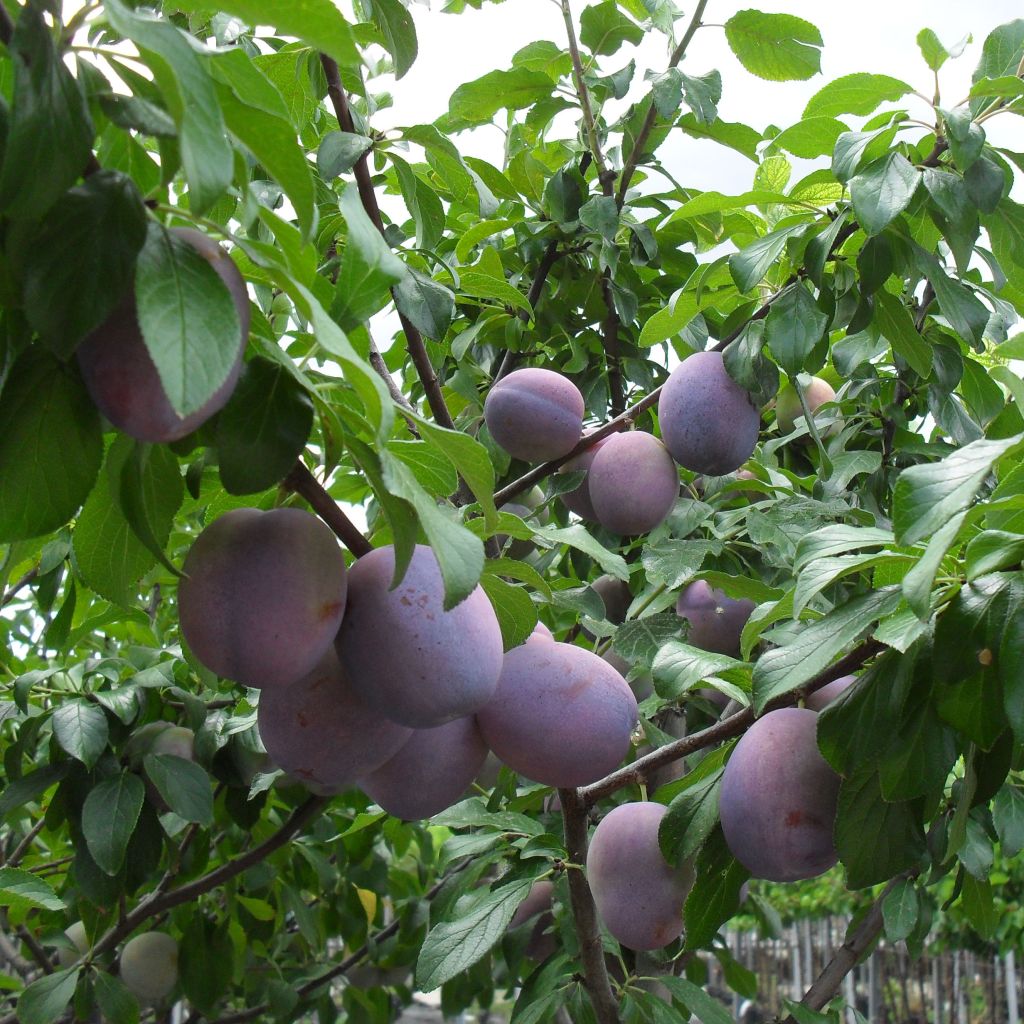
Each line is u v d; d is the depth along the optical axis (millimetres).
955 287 1761
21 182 653
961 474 937
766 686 1141
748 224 2408
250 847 2537
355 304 890
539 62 2613
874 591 1188
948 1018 5613
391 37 1771
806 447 2633
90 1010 2113
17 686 1915
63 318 670
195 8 691
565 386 2000
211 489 1232
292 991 2617
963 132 1650
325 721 1006
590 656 1251
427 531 779
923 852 1237
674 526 2232
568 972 1856
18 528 846
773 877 1278
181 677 2193
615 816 1567
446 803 1183
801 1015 1985
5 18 689
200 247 734
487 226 2193
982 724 1115
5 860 2670
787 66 2303
